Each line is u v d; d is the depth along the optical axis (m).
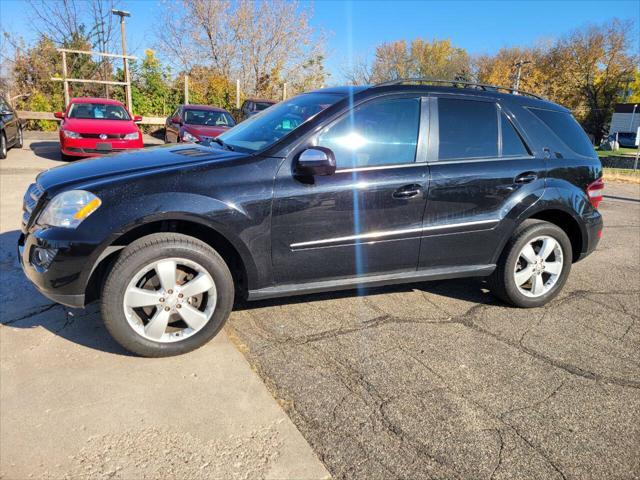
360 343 3.41
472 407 2.76
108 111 11.73
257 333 3.48
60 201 2.89
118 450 2.29
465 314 3.99
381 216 3.46
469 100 3.85
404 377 3.02
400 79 3.72
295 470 2.23
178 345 3.08
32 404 2.58
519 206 3.90
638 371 3.24
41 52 21.31
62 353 3.08
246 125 4.06
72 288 2.89
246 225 3.10
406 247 3.60
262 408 2.64
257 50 27.06
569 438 2.54
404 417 2.64
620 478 2.29
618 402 2.88
